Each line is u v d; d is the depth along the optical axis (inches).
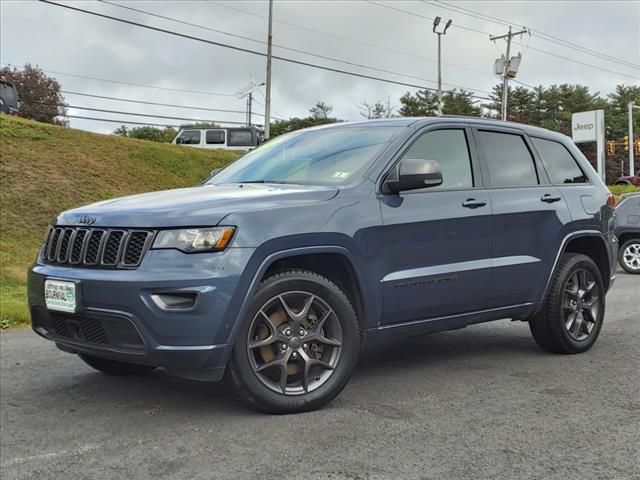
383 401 171.2
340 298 162.9
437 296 183.2
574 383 188.9
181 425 154.6
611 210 243.1
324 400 161.8
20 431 154.3
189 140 1023.0
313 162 190.7
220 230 146.4
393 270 173.9
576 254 227.1
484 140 208.7
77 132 746.8
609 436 145.1
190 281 141.8
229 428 151.0
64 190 606.9
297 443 141.2
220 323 143.9
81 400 178.1
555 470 126.9
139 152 754.2
